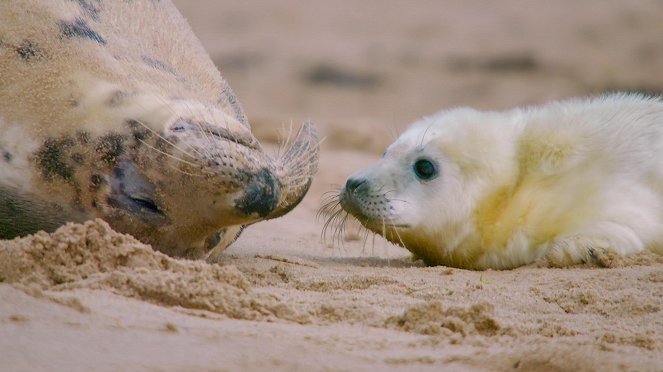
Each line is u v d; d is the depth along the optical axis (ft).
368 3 260.62
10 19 58.03
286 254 71.31
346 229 86.69
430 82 218.18
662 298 55.11
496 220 69.10
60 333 39.40
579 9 248.32
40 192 56.44
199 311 46.39
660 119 70.38
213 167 55.47
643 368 41.29
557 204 67.77
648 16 244.22
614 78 214.07
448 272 63.52
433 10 255.29
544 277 61.72
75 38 58.65
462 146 69.82
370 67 225.56
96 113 56.59
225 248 65.72
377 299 53.31
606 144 68.95
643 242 65.72
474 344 45.24
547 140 69.82
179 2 262.88
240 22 251.60
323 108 205.98
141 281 47.65
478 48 231.71
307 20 252.01
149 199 56.34
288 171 60.23
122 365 36.65
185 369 37.09
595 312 53.62
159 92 58.75
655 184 67.82
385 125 151.12
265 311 47.70
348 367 40.22
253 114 159.94
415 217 69.87
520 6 252.01
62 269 49.96
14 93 56.85
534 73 220.23
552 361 41.52
